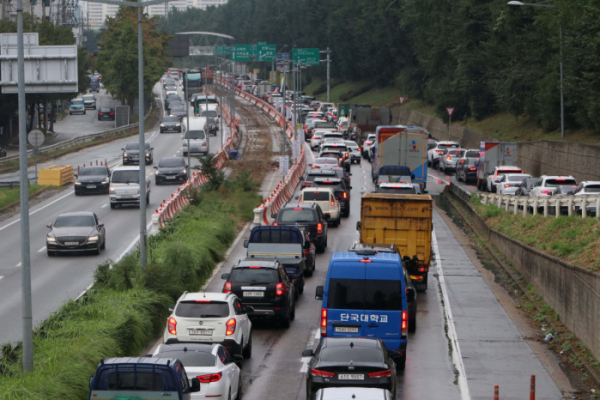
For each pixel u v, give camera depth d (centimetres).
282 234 3362
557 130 8138
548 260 2969
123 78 15425
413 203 3272
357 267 2173
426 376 2130
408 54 16225
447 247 4462
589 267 2536
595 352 2238
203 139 9438
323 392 1413
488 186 6762
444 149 9044
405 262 3191
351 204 6106
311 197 5009
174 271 3041
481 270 3822
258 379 2117
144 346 2420
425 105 14550
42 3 17250
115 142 11438
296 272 3209
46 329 2169
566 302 2653
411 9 13400
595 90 6694
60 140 11900
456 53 11194
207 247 3825
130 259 3009
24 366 1839
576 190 4684
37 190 6719
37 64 2361
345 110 13638
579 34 6762
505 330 2677
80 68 12962
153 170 8119
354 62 19612
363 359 1705
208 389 1656
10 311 2844
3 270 3684
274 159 9319
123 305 2492
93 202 6144
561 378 2120
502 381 2084
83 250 3997
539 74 8688
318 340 2572
